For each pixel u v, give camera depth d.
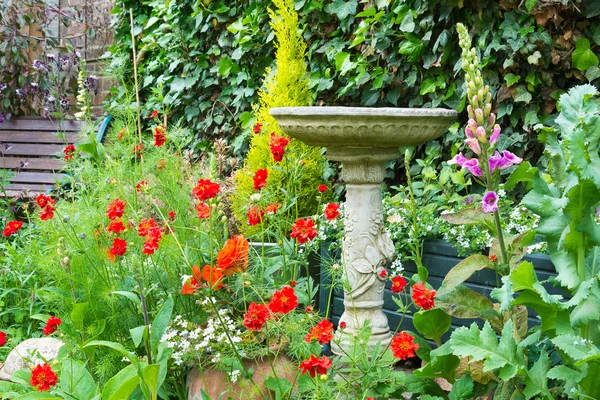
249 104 5.30
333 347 3.19
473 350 2.15
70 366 2.38
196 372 2.70
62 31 7.50
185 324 2.67
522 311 2.55
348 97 4.65
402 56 4.23
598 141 2.01
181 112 5.88
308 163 4.14
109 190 3.53
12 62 6.81
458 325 3.40
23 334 3.85
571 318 2.01
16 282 4.11
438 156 4.11
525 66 3.70
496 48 3.71
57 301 3.06
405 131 2.87
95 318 2.86
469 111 2.26
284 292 2.06
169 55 5.76
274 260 3.06
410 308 3.54
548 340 2.55
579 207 2.01
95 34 6.96
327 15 4.58
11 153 6.41
